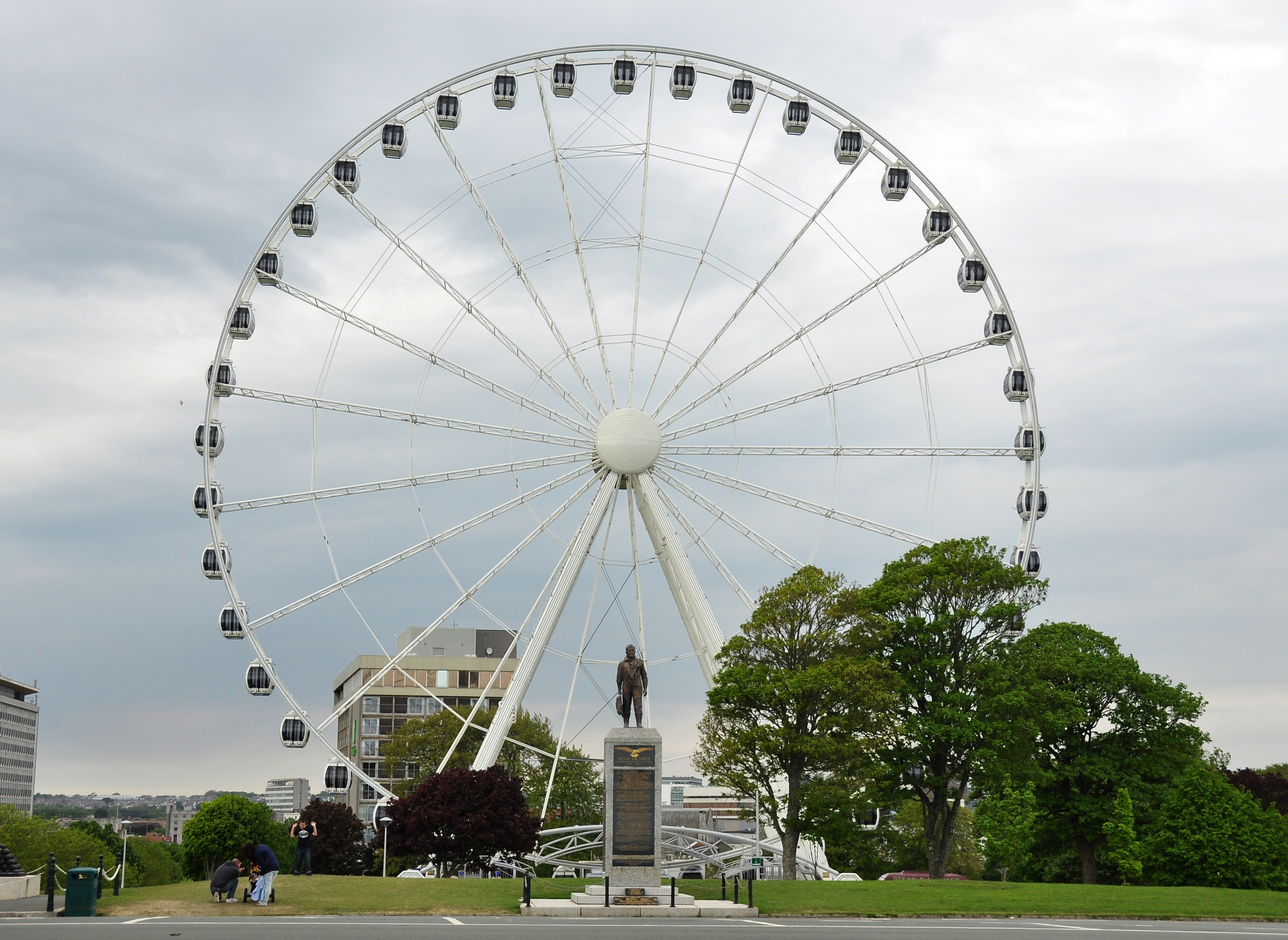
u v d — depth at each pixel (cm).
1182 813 7525
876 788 7031
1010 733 7044
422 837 8912
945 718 6981
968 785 7975
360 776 8106
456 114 8144
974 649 7331
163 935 3475
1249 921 4784
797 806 6969
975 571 7319
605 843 4912
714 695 6925
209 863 13675
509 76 8181
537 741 14938
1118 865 8262
